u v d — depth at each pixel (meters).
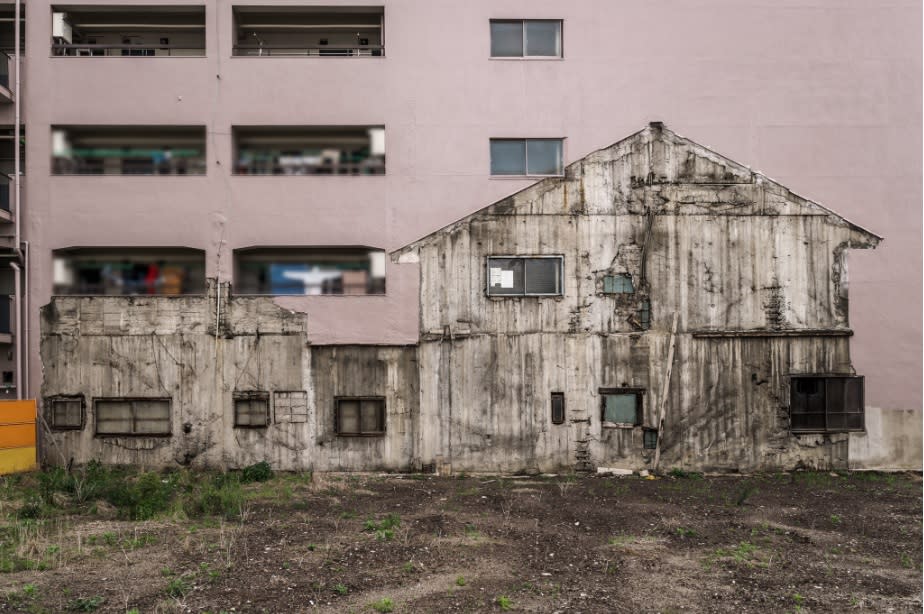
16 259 17.41
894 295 17.22
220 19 18.14
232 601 7.85
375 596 8.12
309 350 17.05
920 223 18.02
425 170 18.12
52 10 18.09
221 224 17.64
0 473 15.53
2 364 17.30
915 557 9.98
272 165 19.00
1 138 17.69
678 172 16.98
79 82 17.77
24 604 7.70
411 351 17.02
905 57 18.53
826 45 18.53
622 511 12.62
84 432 16.86
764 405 16.78
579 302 16.86
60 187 17.52
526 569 9.21
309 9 18.64
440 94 18.28
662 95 18.41
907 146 18.36
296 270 18.75
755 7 18.55
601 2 18.55
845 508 13.19
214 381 16.98
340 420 17.00
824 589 8.57
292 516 12.06
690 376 16.77
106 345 17.02
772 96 18.44
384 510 12.70
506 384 16.75
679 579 8.88
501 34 18.70
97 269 18.48
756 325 16.88
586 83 18.41
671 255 16.91
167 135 18.80
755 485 15.37
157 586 8.32
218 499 12.80
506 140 18.50
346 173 19.06
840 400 16.94
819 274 17.00
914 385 17.05
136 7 18.36
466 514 12.34
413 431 16.84
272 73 18.09
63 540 10.34
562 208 16.95
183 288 18.67
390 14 18.36
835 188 18.33
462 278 16.84
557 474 16.56
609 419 16.70
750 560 9.71
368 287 18.70
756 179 17.00
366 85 18.20
